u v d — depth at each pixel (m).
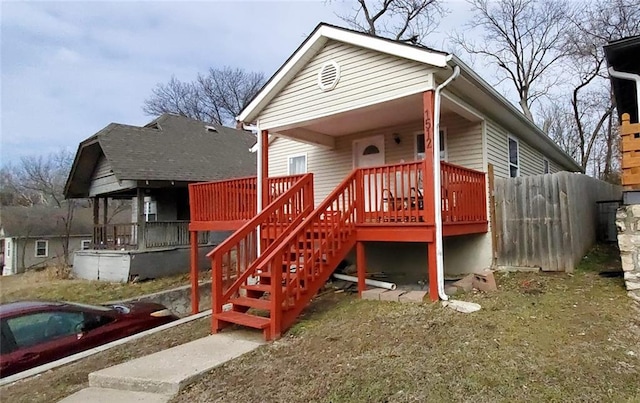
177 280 13.14
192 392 3.79
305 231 5.77
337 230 6.39
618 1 19.55
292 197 7.13
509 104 7.89
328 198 6.23
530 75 24.69
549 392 3.15
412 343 4.28
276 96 8.41
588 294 5.76
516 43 24.69
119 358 5.05
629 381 3.29
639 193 5.60
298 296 5.56
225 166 16.98
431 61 6.08
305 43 7.66
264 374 3.98
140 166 13.81
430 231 6.01
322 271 6.02
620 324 4.54
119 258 13.31
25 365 5.05
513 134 10.05
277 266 5.17
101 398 3.86
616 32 19.83
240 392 3.66
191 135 18.42
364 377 3.60
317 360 4.15
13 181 40.75
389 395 3.28
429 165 6.13
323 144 10.02
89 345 5.70
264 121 8.61
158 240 13.93
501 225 8.05
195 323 6.54
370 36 6.78
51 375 4.71
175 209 16.05
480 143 8.18
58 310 5.73
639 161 5.61
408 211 6.31
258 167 8.65
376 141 9.57
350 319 5.39
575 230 7.48
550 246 7.48
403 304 5.84
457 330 4.52
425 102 6.29
